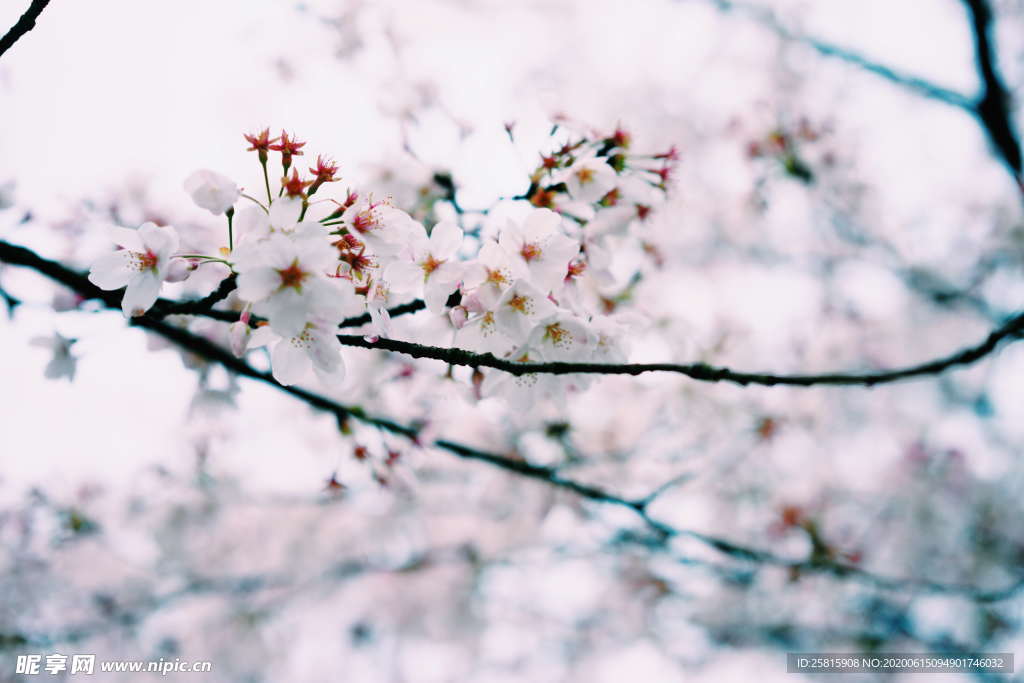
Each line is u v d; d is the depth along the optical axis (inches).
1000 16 247.6
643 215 102.9
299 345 73.0
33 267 89.5
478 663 300.8
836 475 291.3
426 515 252.1
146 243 75.5
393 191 108.5
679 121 292.4
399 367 144.9
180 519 233.3
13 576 225.9
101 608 243.3
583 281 110.9
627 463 230.4
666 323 212.4
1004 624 278.8
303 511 273.3
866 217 289.7
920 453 307.1
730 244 287.3
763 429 243.6
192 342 119.3
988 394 312.7
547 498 213.6
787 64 299.0
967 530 300.8
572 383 89.3
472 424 213.0
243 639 262.8
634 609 278.5
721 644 284.5
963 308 313.3
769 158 250.5
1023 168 233.5
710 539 161.2
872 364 303.4
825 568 212.4
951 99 246.5
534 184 93.4
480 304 78.7
